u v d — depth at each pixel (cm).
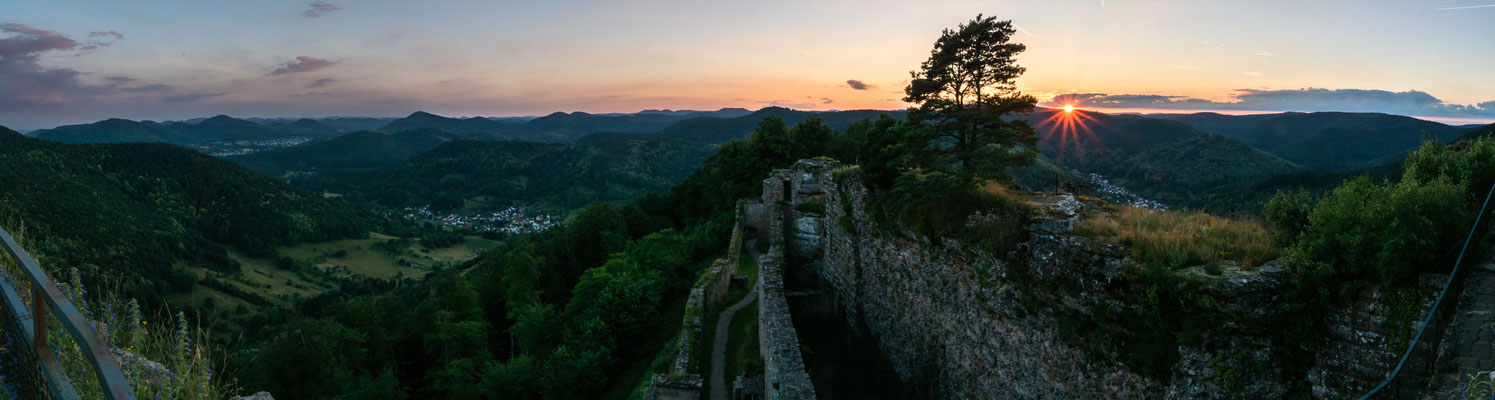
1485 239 1080
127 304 676
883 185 2528
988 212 1806
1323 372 1182
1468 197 1181
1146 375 1327
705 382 2395
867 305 2542
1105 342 1395
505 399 3584
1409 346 1060
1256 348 1231
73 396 410
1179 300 1288
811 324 2898
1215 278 1258
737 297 3281
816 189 3825
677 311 3731
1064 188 2045
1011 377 1644
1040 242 1575
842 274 2825
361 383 4081
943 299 1959
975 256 1783
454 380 4150
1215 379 1257
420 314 5156
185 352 625
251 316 12556
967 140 2214
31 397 470
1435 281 1063
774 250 3447
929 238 2030
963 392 1866
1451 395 925
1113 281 1380
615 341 3244
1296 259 1230
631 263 4238
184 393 586
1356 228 1151
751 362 2458
